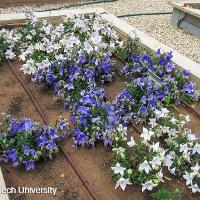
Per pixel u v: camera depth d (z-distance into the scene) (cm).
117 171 111
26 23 208
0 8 276
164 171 122
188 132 130
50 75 158
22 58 177
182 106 155
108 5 286
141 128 139
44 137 122
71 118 135
